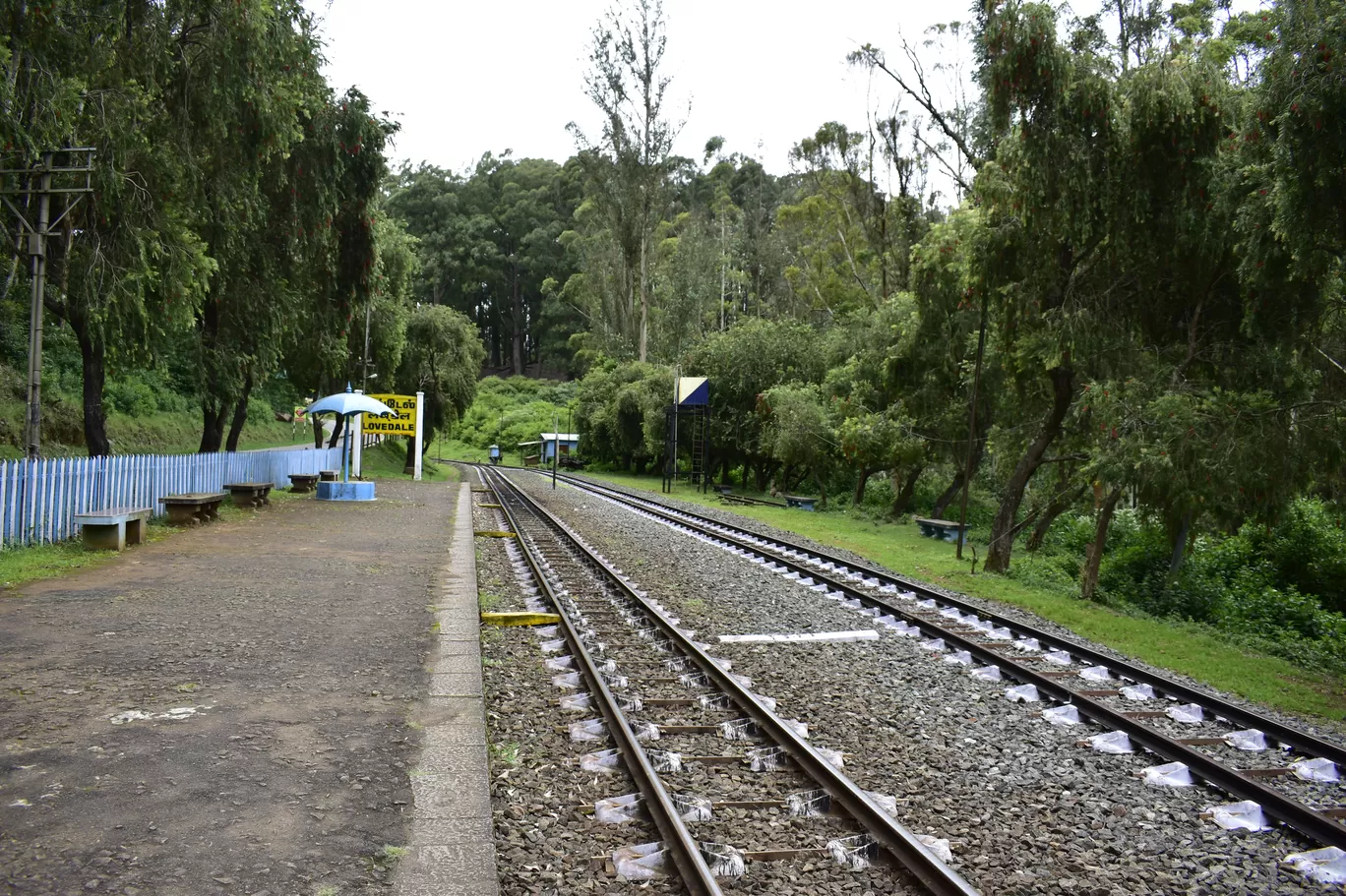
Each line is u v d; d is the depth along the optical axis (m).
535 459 82.94
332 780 5.02
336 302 26.77
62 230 15.21
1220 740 7.11
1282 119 10.09
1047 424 18.02
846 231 54.25
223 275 20.02
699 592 13.33
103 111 14.68
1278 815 5.43
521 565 15.30
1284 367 14.50
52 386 31.64
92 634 8.21
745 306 74.62
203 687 6.70
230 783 4.91
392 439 68.25
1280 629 16.28
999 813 5.37
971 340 25.34
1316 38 9.81
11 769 4.98
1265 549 21.42
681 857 4.44
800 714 7.19
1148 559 21.52
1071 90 15.55
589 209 91.06
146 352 17.14
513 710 6.84
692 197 104.75
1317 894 4.56
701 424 48.62
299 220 22.31
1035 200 16.09
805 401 36.75
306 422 62.97
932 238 25.27
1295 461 13.46
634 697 7.26
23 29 13.23
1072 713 7.44
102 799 4.62
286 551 14.48
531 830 4.75
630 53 62.09
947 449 30.30
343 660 7.68
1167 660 10.92
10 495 12.96
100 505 15.61
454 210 125.19
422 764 5.33
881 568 17.52
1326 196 10.22
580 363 107.62
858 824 5.00
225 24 16.73
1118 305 16.89
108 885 3.74
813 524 28.12
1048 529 28.69
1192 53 15.67
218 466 22.08
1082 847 4.98
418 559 14.39
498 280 121.94
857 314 41.88
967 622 11.76
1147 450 13.82
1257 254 12.30
